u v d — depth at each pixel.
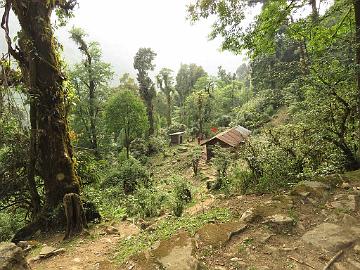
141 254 5.29
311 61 8.78
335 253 4.72
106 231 8.62
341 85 8.55
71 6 11.05
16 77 11.08
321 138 8.58
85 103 30.17
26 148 10.87
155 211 11.37
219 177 14.78
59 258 6.73
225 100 63.12
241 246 5.09
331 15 9.47
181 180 14.74
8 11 9.91
